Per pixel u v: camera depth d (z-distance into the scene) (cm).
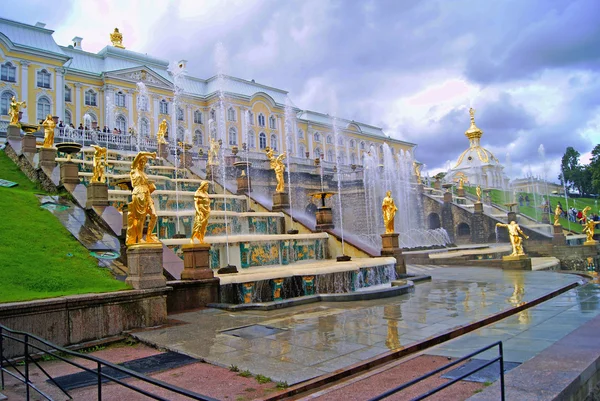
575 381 534
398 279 1700
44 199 1559
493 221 4125
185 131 6319
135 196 989
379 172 4425
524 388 510
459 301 1177
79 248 1192
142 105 5869
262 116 6944
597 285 1519
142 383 614
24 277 919
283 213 2272
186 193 2167
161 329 898
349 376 627
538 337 807
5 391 605
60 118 5162
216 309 1116
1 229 1153
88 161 2400
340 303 1185
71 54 5609
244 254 1692
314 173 4075
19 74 4928
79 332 814
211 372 637
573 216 5441
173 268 1234
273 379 596
